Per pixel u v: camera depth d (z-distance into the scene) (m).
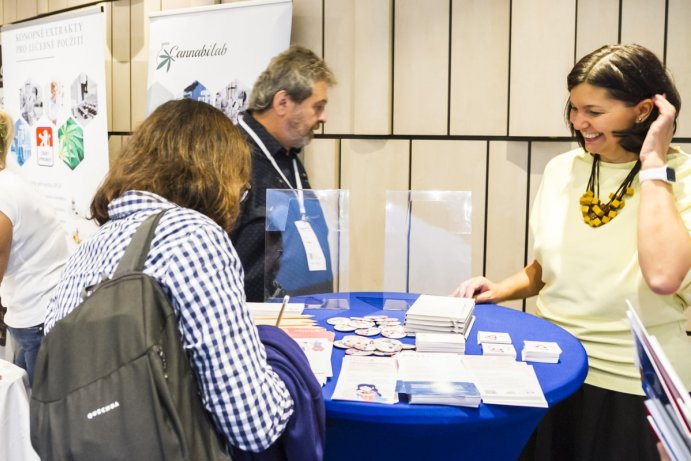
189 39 3.18
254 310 1.77
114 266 1.04
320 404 1.18
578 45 2.62
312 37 3.14
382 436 1.28
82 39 3.54
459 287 1.90
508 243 2.84
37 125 3.87
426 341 1.49
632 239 1.61
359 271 3.14
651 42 2.51
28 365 2.58
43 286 2.48
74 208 3.71
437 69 2.90
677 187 1.59
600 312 1.63
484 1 2.78
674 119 1.56
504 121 2.80
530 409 1.21
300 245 1.91
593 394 1.64
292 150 2.39
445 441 1.28
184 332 1.00
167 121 1.16
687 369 1.61
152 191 1.12
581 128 1.64
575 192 1.75
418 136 2.97
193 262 1.01
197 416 1.00
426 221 1.90
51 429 0.95
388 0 2.92
